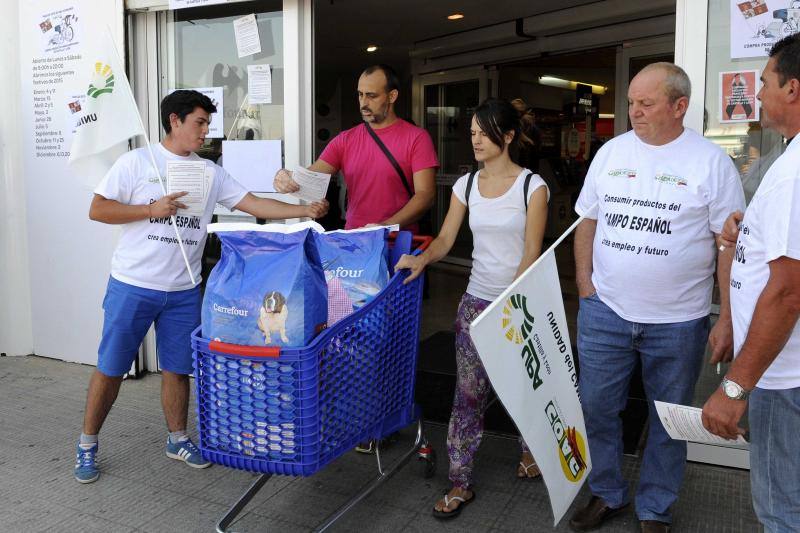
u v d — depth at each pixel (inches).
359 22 311.6
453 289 308.7
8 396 173.0
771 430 76.4
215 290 91.0
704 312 103.1
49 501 122.5
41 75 189.3
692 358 103.3
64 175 189.5
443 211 369.4
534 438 89.9
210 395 92.5
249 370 89.3
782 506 76.9
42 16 187.6
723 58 125.3
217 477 131.7
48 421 157.8
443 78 360.2
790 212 68.8
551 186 431.8
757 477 78.7
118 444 145.6
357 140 141.8
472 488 124.3
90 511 119.2
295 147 168.4
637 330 103.9
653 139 99.9
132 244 126.6
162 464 136.9
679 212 98.0
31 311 203.5
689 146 99.3
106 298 129.0
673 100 96.2
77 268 192.1
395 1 270.1
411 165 138.5
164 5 173.5
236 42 173.2
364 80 134.7
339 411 96.8
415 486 127.3
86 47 182.2
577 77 414.0
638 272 101.4
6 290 203.5
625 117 280.5
